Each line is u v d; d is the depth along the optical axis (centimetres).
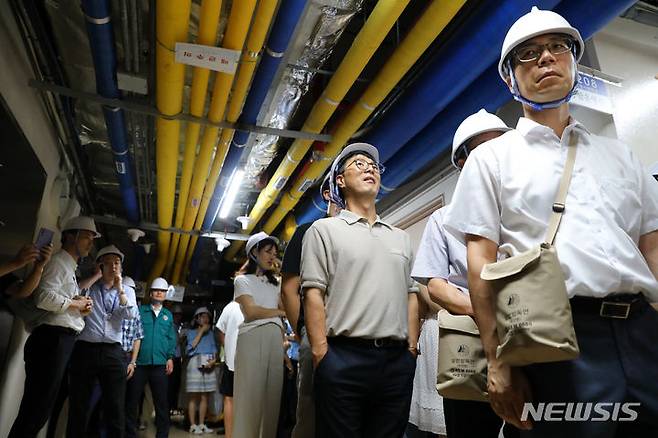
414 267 157
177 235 575
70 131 345
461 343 126
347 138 325
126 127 334
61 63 284
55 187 336
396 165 354
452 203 102
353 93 337
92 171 468
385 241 162
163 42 217
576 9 196
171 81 246
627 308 81
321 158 356
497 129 166
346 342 140
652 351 80
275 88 289
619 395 77
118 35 246
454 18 253
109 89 267
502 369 83
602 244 84
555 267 77
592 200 89
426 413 228
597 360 79
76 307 244
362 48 231
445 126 290
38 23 244
